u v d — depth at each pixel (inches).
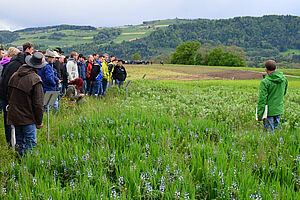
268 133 284.4
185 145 258.5
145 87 855.7
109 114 358.3
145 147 240.8
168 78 1911.9
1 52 371.6
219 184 173.9
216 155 219.0
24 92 227.3
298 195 161.5
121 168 197.5
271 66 304.3
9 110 230.7
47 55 416.5
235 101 629.3
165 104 541.6
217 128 314.7
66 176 197.3
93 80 591.8
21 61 277.7
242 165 208.2
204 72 2677.2
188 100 612.1
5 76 271.6
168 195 163.6
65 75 538.6
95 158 214.2
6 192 168.2
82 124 322.7
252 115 438.9
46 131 294.7
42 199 158.1
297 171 202.4
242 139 269.4
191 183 173.5
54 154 216.7
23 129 235.1
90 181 181.5
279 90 305.7
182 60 6008.9
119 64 725.9
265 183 186.7
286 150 239.0
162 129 294.8
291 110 476.4
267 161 219.5
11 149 230.4
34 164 203.8
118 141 258.8
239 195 162.1
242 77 2154.3
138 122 331.3
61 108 410.6
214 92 834.8
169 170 190.5
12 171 195.3
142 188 174.4
